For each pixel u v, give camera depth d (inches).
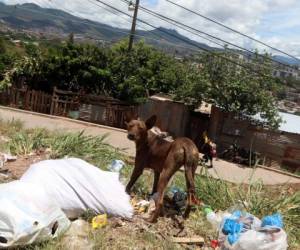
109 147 442.0
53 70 955.3
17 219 199.3
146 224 257.9
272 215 289.1
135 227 249.0
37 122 745.0
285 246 237.6
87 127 791.1
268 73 791.1
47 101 914.7
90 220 246.4
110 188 260.4
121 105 939.3
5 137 443.5
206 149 597.6
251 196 330.6
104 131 773.9
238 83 770.8
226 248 242.5
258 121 797.9
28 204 213.0
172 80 1025.5
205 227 273.4
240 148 756.0
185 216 276.2
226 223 254.2
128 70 1001.5
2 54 1056.8
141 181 336.8
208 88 788.0
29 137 414.3
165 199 306.5
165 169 263.9
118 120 928.9
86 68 960.9
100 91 977.5
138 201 294.5
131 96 947.3
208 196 326.3
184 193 310.7
